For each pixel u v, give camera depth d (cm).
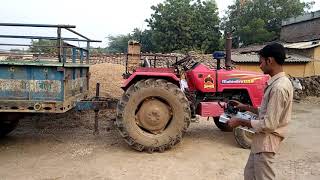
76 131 718
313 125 912
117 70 1087
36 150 592
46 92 541
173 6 3253
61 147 611
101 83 956
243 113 346
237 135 627
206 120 910
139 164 531
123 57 1605
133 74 611
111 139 667
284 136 289
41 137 673
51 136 680
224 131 772
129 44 743
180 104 601
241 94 696
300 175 499
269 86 285
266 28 3569
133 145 591
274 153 289
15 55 595
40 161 536
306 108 1293
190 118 612
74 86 613
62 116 795
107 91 910
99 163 531
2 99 533
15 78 535
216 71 673
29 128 739
